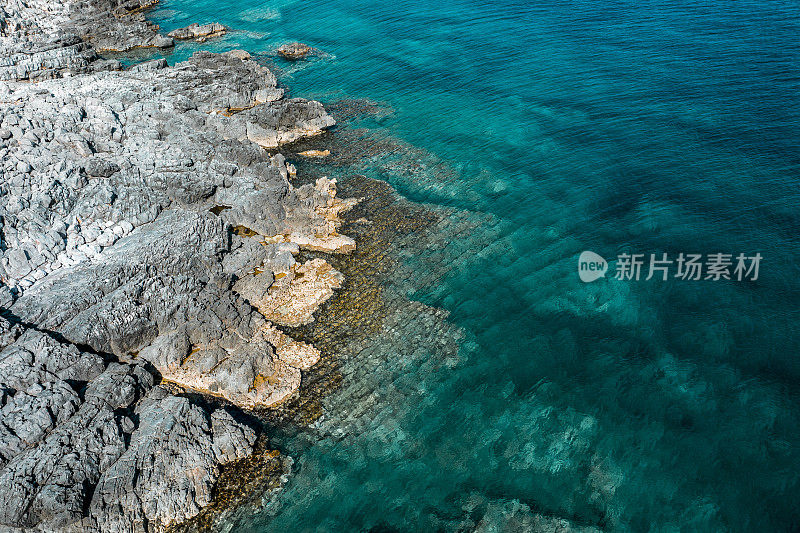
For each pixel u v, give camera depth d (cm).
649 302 4478
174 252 4716
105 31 10181
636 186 5666
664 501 3291
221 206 5616
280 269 4962
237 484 3425
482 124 7062
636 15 9294
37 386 3453
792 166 5550
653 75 7481
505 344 4278
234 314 4381
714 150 5947
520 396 3916
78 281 4338
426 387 4003
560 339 4281
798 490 3262
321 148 6806
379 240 5319
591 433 3659
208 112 7319
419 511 3319
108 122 6300
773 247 4759
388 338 4362
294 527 3247
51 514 2978
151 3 12169
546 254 5050
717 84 7044
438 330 4412
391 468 3531
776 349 4009
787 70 7069
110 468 3262
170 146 5959
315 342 4341
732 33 8200
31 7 10800
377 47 9481
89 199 5047
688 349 4097
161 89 7550
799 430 3550
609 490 3369
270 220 5444
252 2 12100
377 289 4797
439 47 9231
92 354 3812
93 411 3472
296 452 3612
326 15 11050
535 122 6950
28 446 3241
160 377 4041
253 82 7856
